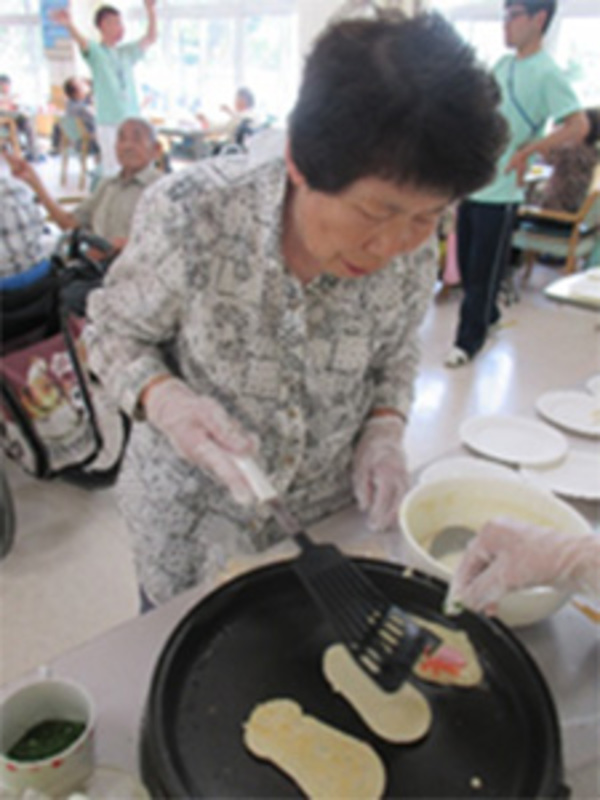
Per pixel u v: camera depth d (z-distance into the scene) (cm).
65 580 188
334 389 90
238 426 83
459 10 546
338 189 58
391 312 90
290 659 65
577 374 328
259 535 97
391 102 50
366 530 91
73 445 220
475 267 321
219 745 57
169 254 77
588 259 460
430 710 61
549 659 72
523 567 69
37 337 219
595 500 102
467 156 53
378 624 65
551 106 288
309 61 56
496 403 295
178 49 820
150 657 68
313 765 56
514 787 55
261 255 77
